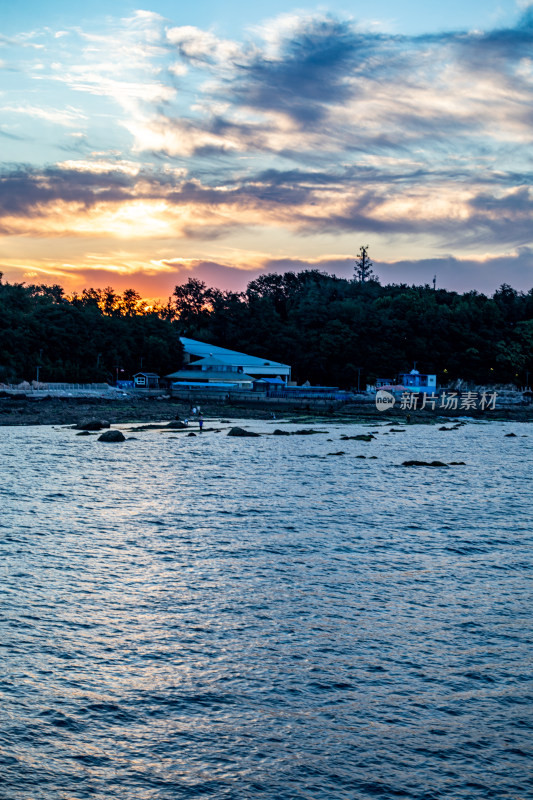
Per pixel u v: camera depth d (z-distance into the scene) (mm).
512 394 198625
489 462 78688
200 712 21641
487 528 44781
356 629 27703
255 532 42594
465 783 18688
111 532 41688
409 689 23172
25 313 194125
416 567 35906
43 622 27547
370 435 104188
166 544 39344
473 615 29375
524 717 21703
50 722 20828
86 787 18188
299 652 25609
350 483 61125
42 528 41969
